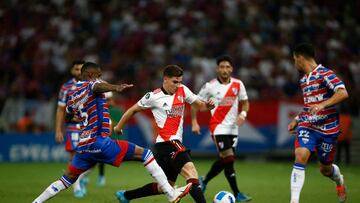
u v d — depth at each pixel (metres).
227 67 33.56
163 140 26.27
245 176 47.66
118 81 71.12
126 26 79.69
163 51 75.31
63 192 35.28
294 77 70.62
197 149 63.03
